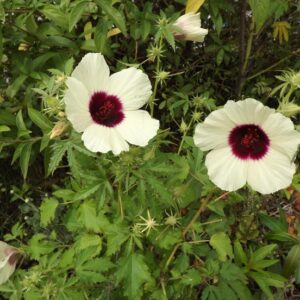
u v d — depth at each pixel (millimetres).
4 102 499
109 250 386
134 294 378
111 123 325
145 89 327
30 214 587
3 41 470
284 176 307
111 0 444
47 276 423
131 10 476
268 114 289
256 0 388
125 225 398
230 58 620
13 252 435
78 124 304
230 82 641
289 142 295
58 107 323
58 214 532
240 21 519
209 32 587
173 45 372
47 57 472
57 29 478
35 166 594
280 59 624
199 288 462
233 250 489
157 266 414
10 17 461
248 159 314
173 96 581
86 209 415
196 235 422
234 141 311
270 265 454
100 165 371
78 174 359
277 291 472
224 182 317
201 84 632
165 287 409
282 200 543
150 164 357
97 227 410
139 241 384
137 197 403
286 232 455
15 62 471
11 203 603
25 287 409
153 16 478
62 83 334
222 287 410
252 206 460
